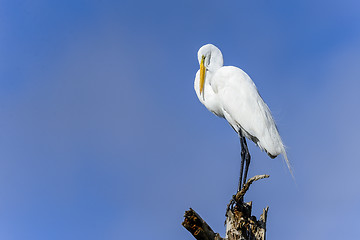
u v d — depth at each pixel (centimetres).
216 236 710
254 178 778
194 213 691
